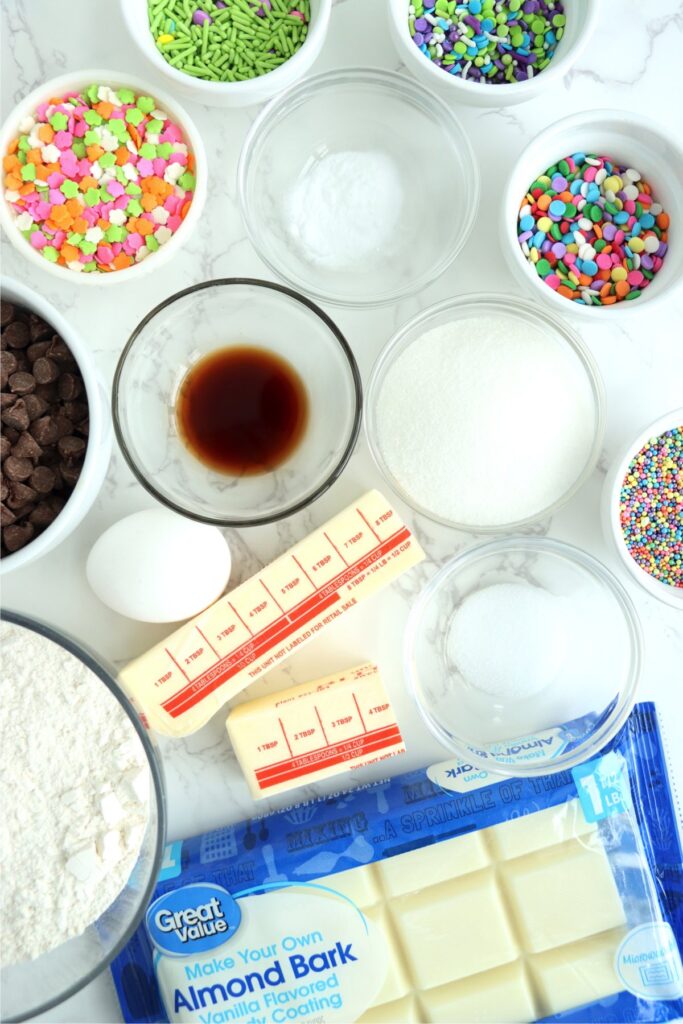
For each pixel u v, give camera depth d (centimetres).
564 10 59
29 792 56
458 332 60
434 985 58
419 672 61
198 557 57
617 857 59
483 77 59
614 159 60
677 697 62
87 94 58
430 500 60
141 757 56
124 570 57
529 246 59
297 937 58
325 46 61
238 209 61
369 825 58
